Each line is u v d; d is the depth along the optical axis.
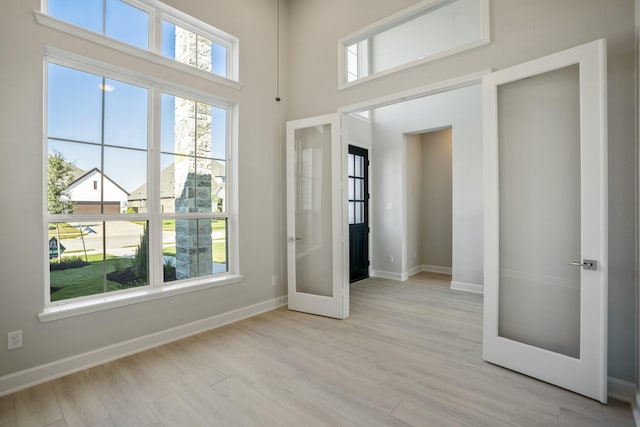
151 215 2.81
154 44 2.79
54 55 2.28
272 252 3.75
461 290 4.54
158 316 2.73
